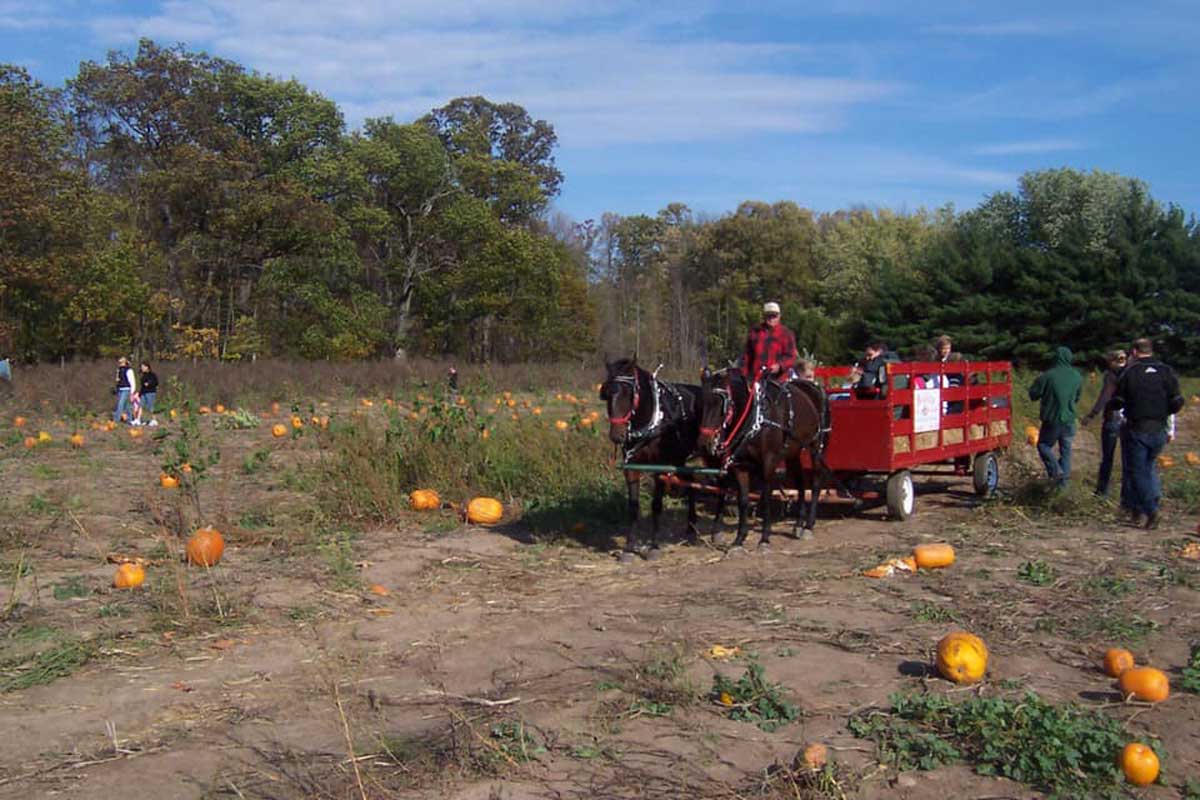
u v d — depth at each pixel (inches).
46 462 686.5
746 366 459.5
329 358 1975.9
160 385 1314.0
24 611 328.8
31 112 1606.8
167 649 295.7
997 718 225.0
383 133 2269.9
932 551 390.3
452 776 210.4
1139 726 235.6
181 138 1979.6
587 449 567.5
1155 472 472.4
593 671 275.3
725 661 280.7
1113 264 1870.1
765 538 442.0
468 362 2161.7
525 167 2876.5
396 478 513.7
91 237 1691.7
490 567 398.9
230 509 499.8
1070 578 369.4
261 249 2000.5
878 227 2763.3
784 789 203.0
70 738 233.0
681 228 3528.5
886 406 462.9
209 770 215.5
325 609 336.5
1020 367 1921.8
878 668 275.1
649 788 204.4
